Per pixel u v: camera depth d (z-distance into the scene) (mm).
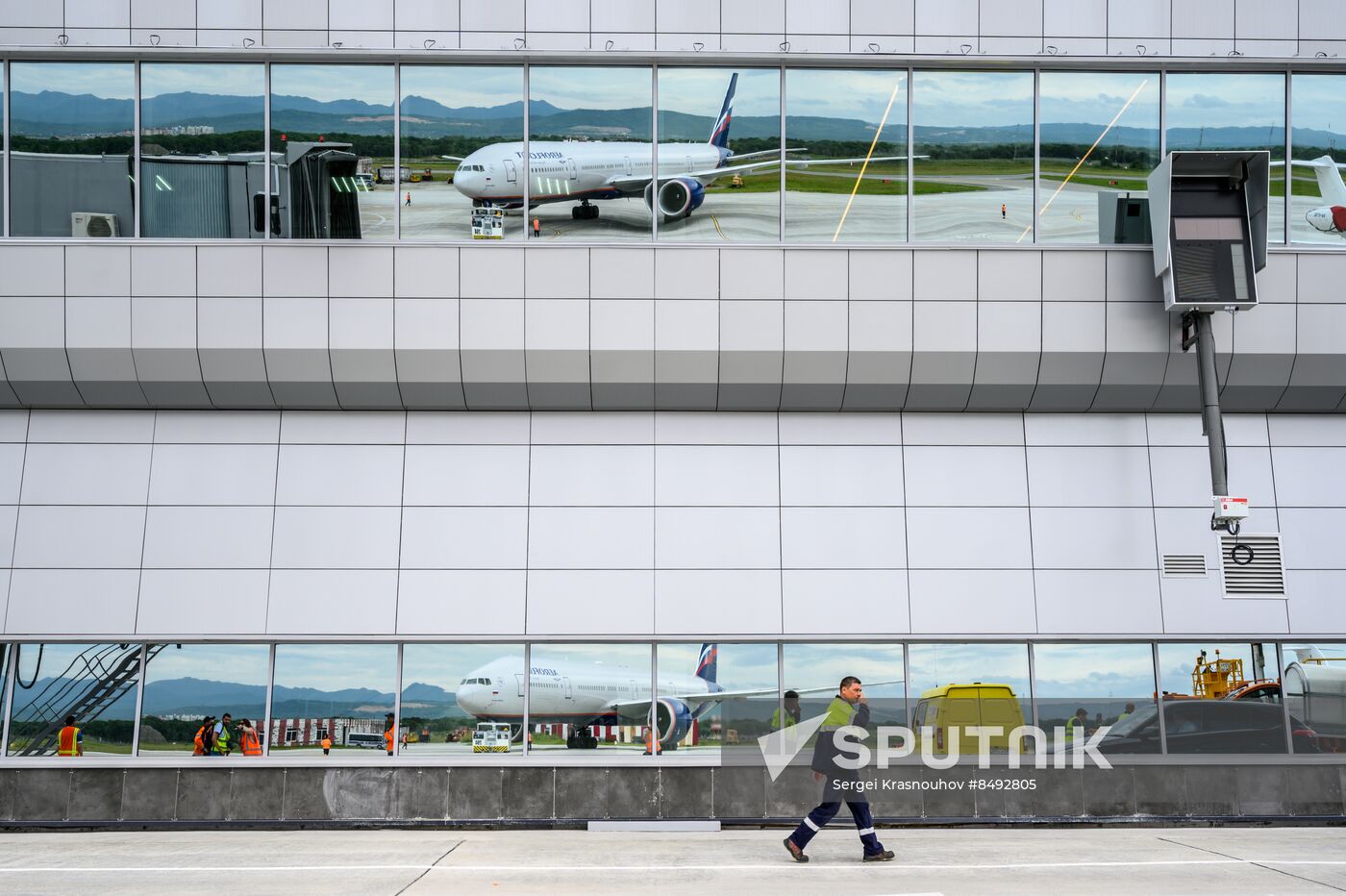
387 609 16328
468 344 16359
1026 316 16516
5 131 16375
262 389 16578
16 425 16750
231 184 16422
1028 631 16484
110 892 10922
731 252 16438
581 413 16969
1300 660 16594
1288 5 16547
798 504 16781
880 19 16500
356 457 16766
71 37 16234
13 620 16141
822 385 16734
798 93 16656
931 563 16656
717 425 16969
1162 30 16547
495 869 12195
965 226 16594
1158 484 16922
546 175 16531
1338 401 16953
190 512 16531
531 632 16312
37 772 15828
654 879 11617
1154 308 16531
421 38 16359
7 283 16219
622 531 16641
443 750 16078
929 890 10992
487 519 16625
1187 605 16609
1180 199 16172
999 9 16531
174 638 16141
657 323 16422
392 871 12078
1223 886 11258
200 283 16297
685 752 16141
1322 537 16844
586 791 15977
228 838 14805
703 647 16391
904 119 16672
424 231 16453
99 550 16375
